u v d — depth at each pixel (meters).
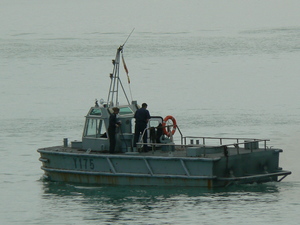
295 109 187.12
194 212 87.50
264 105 195.88
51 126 167.62
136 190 97.88
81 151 104.81
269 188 97.25
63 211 90.94
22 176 113.12
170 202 91.62
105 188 100.44
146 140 102.56
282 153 125.50
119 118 103.81
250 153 97.56
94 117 105.19
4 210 92.56
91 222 85.69
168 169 95.44
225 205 89.62
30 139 150.62
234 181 94.88
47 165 106.56
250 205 89.44
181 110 188.62
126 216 87.12
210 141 142.75
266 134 149.25
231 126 161.38
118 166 98.88
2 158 129.62
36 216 89.62
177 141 142.62
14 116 185.62
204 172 93.50
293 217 84.75
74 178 103.50
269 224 82.81
